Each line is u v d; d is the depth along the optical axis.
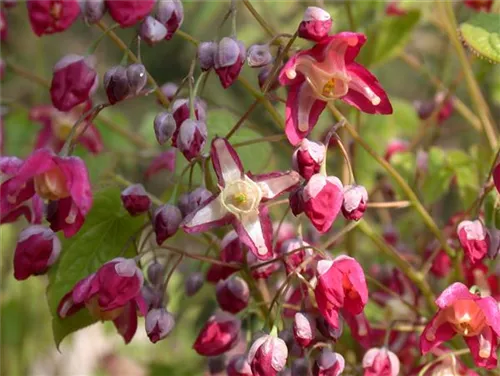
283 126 0.30
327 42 0.28
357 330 0.30
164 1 0.28
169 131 0.28
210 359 0.32
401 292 0.34
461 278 0.32
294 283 0.33
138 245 0.32
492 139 0.34
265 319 0.30
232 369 0.30
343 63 0.28
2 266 0.42
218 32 0.29
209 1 0.40
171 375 0.42
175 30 0.29
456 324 0.29
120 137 0.41
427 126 0.37
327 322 0.28
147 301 0.29
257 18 0.30
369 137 0.40
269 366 0.28
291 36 0.29
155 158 0.38
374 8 0.36
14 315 0.42
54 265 0.31
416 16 0.36
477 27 0.31
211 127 0.32
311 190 0.27
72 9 0.28
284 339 0.29
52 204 0.29
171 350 0.45
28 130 0.41
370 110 0.29
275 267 0.31
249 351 0.28
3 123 0.41
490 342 0.28
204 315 0.44
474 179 0.36
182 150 0.28
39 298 0.42
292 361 0.29
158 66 0.58
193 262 0.37
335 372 0.28
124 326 0.30
